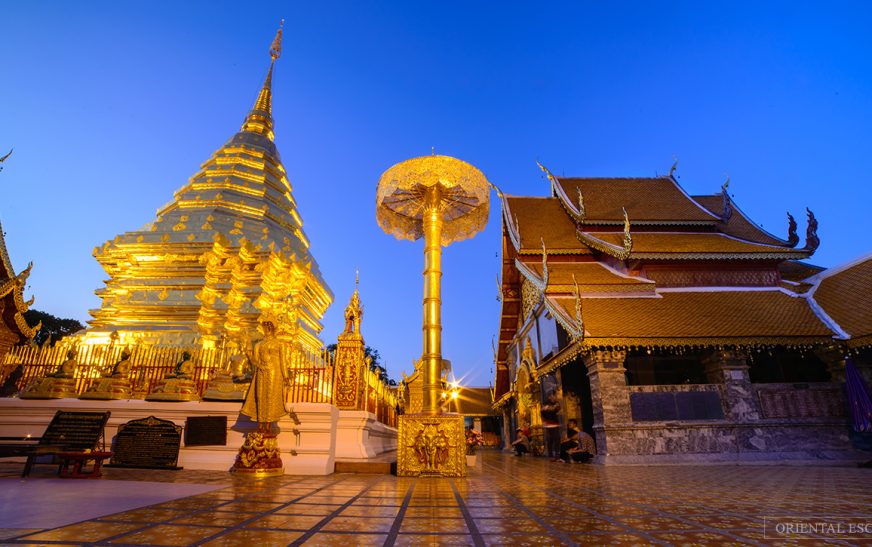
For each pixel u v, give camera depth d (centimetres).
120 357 1102
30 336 1165
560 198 2519
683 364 1752
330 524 406
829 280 1820
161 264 1867
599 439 1475
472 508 506
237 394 1005
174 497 551
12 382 1069
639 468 1236
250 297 1830
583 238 2134
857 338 1466
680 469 1189
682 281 1891
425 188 1071
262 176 2575
